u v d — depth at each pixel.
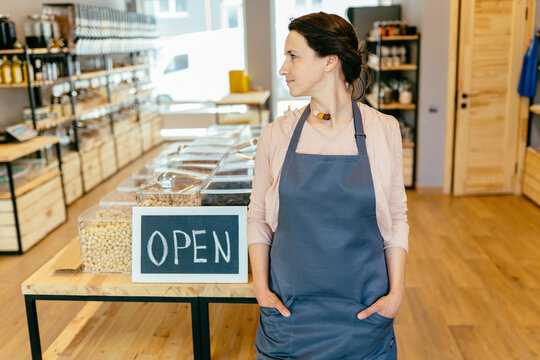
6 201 4.05
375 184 1.52
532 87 5.11
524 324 3.00
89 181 5.92
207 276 2.23
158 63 8.82
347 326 1.58
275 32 7.78
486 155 5.47
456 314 3.12
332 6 8.77
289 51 1.55
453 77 5.36
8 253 4.15
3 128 4.98
